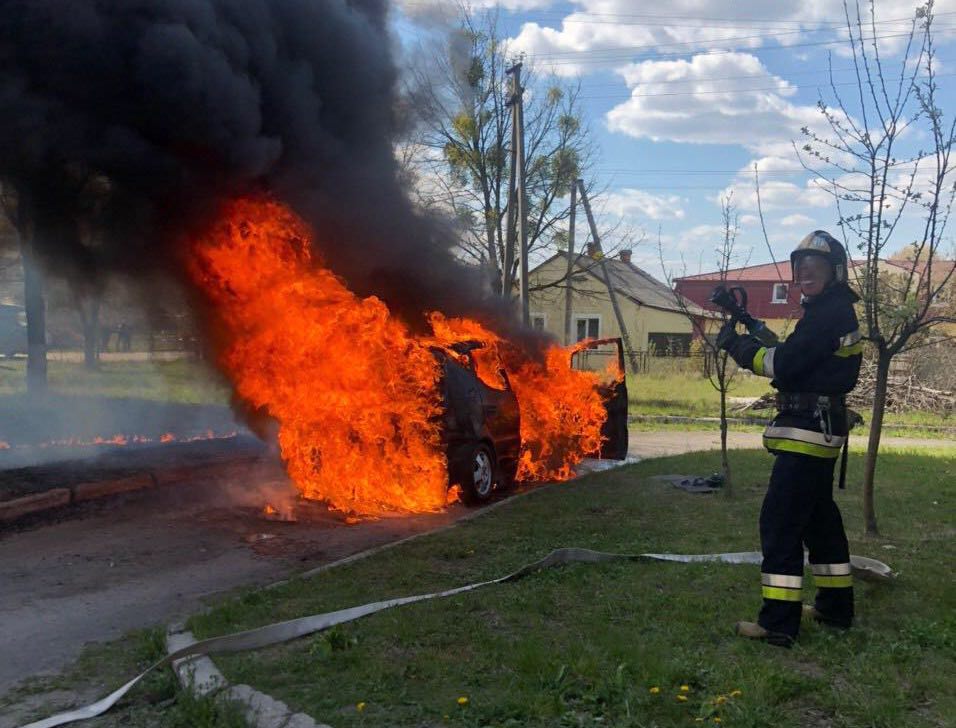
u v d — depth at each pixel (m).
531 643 3.97
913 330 6.30
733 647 4.02
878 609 4.68
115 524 6.92
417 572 5.43
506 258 19.09
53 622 4.66
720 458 11.34
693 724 3.20
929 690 3.53
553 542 6.28
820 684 3.53
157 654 4.04
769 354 4.29
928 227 6.14
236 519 7.18
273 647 4.09
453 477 7.89
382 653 3.96
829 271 4.25
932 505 7.94
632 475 9.75
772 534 4.18
